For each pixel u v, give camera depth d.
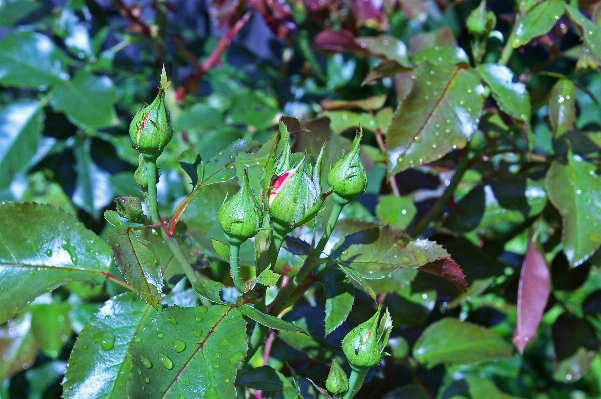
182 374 0.41
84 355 0.46
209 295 0.43
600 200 0.54
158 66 0.88
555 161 0.56
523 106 0.52
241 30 1.17
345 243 0.48
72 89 0.73
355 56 0.96
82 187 0.81
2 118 0.76
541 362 1.21
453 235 0.59
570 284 0.62
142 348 0.42
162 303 0.51
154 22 0.88
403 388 0.55
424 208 0.62
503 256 0.66
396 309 0.56
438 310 0.64
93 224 0.86
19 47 0.74
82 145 0.82
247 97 0.79
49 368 0.91
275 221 0.43
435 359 0.57
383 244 0.48
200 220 0.53
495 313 0.71
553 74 0.56
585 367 0.62
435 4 0.89
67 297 0.88
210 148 0.77
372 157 0.61
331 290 0.46
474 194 0.59
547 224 0.71
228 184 0.54
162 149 0.43
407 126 0.52
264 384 0.47
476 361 0.56
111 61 0.85
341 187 0.43
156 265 0.43
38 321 0.77
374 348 0.43
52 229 0.48
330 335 0.52
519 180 0.59
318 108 0.90
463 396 0.56
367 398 0.55
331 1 0.81
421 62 0.53
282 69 1.00
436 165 0.61
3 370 0.75
